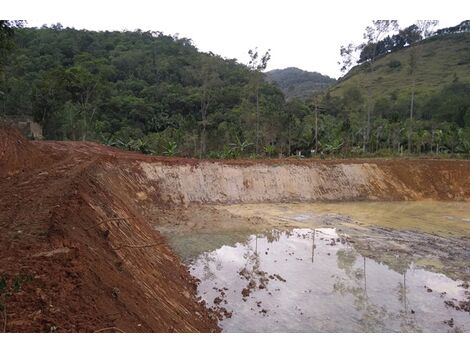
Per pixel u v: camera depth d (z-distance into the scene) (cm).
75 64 5938
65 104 4094
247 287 1366
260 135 4534
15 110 3741
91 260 885
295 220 2383
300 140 4534
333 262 1650
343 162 3303
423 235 2092
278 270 1544
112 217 1360
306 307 1239
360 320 1169
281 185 3038
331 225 2280
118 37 9200
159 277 1180
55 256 825
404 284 1441
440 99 6500
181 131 4497
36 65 5791
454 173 3306
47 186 1409
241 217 2400
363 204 2944
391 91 7831
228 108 6331
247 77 7231
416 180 3250
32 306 655
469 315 1223
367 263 1645
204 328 1038
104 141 4178
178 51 8981
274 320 1148
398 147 4856
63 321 645
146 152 4069
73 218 1066
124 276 968
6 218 1046
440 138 4750
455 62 8825
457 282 1475
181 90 6650
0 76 2502
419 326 1144
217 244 1845
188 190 2764
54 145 2692
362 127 5169
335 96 7769
